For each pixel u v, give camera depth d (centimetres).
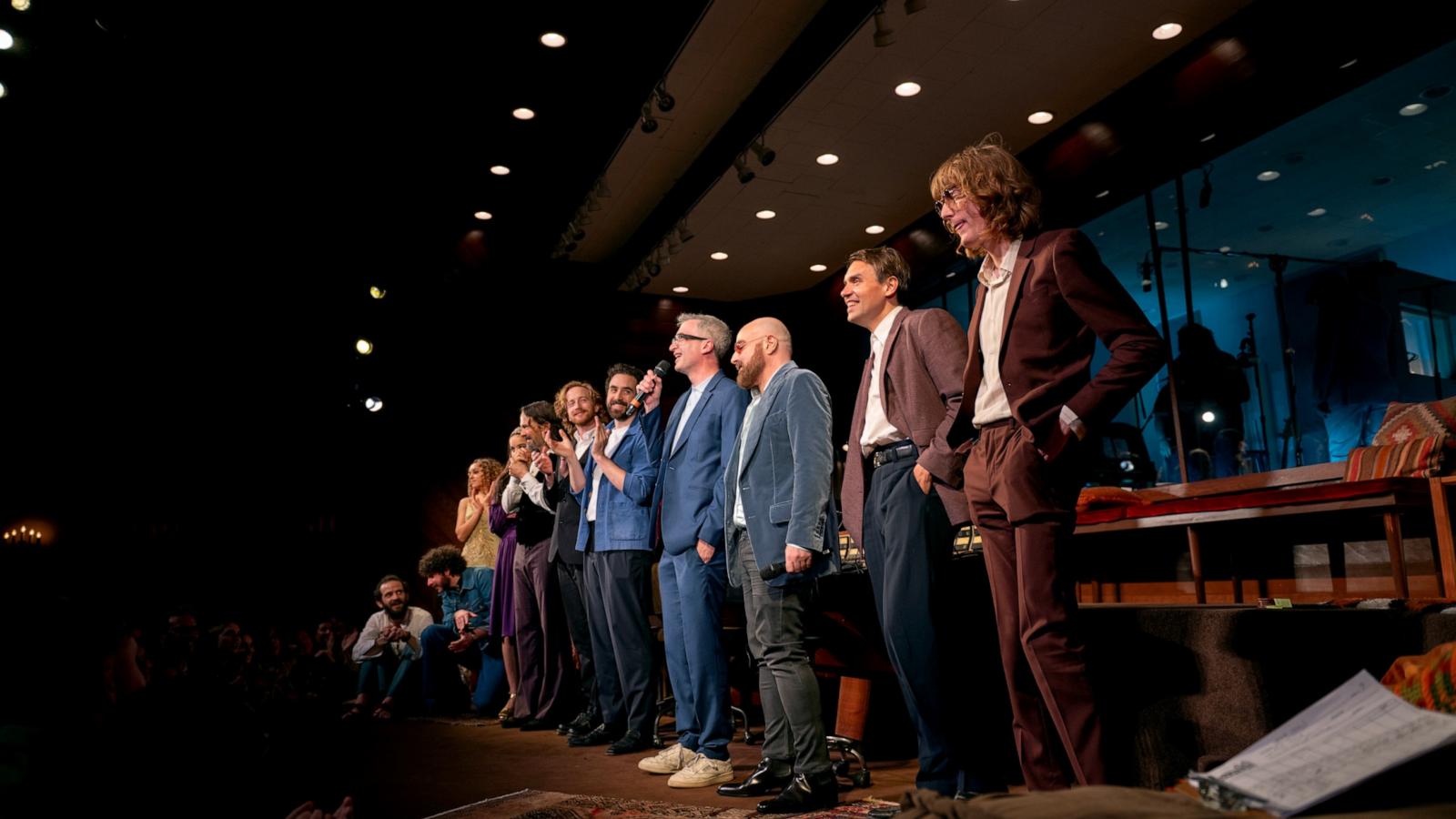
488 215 827
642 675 342
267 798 151
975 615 226
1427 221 504
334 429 929
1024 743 182
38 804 115
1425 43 457
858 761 270
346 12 554
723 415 298
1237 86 526
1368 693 93
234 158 738
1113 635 208
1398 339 512
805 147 664
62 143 716
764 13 552
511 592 475
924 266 773
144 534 889
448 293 909
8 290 855
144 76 629
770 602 247
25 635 115
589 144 691
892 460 226
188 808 129
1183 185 597
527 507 438
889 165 690
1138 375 163
